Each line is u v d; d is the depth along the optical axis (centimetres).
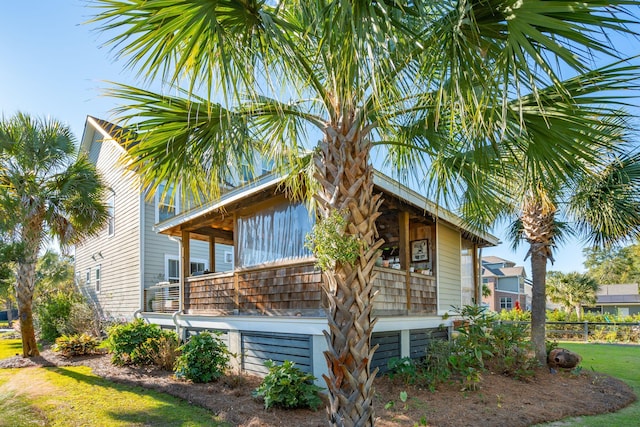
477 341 716
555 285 2391
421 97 360
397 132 437
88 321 1302
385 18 241
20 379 768
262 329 696
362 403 326
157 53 271
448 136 423
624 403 584
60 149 1025
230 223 980
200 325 863
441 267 908
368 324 340
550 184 432
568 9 227
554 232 864
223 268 1527
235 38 286
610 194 699
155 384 674
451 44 269
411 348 764
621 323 1439
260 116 420
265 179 848
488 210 551
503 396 585
